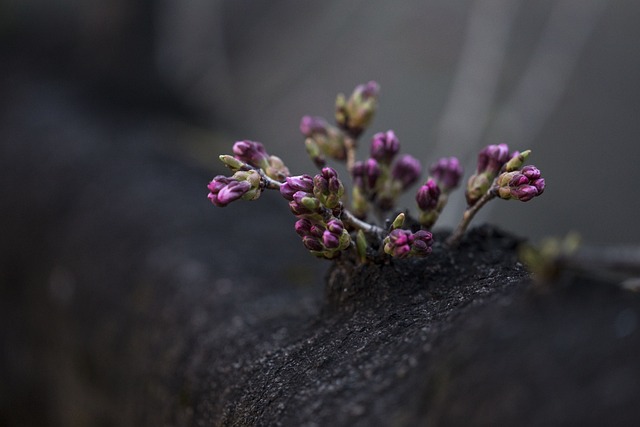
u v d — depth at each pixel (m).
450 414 0.30
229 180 0.38
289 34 1.79
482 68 1.56
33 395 0.76
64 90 1.23
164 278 0.56
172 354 0.50
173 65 1.40
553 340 0.30
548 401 0.29
